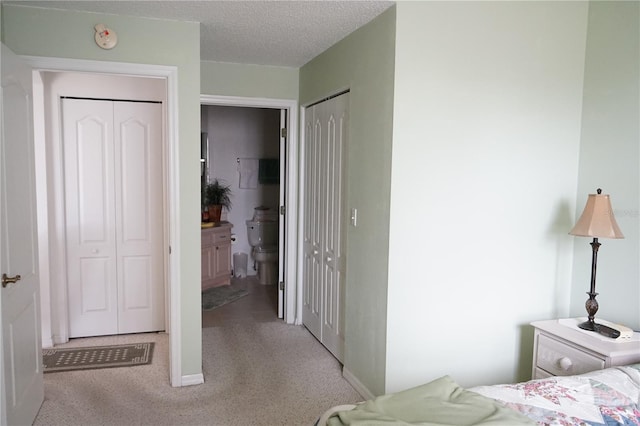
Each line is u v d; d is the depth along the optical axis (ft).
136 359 11.84
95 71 9.42
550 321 9.02
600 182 9.47
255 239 20.95
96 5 8.84
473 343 9.53
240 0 8.48
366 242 9.75
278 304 15.94
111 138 12.92
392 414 5.17
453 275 9.24
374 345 9.45
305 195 14.25
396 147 8.62
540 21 9.39
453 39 8.81
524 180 9.57
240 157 21.17
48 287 12.41
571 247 10.08
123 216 13.24
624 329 8.21
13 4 8.80
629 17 8.84
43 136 12.05
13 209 7.66
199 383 10.57
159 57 9.69
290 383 10.67
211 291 18.66
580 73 9.80
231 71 13.44
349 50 10.43
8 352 7.36
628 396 6.08
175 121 9.89
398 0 8.40
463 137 9.04
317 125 12.99
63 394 9.94
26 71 8.50
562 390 6.17
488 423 4.83
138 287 13.56
